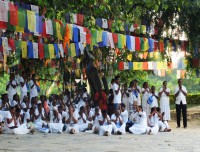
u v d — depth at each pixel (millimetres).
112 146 10539
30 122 14250
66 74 19453
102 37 13688
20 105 14883
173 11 17125
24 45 13422
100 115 13570
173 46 17797
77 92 17172
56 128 13758
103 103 15930
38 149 9914
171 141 11625
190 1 16906
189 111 23859
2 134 13086
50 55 14008
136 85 16219
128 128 14008
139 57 19000
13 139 11852
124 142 11375
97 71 18172
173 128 15539
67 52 14531
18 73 17641
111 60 18609
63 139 11984
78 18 12773
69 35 12102
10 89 16141
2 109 13773
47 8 10898
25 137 12383
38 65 19484
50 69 20203
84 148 10141
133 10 15672
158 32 17453
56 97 15805
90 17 12898
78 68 18891
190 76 19078
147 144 10953
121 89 16531
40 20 11031
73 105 15805
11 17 10102
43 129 13867
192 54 18188
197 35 17609
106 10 13688
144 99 15867
